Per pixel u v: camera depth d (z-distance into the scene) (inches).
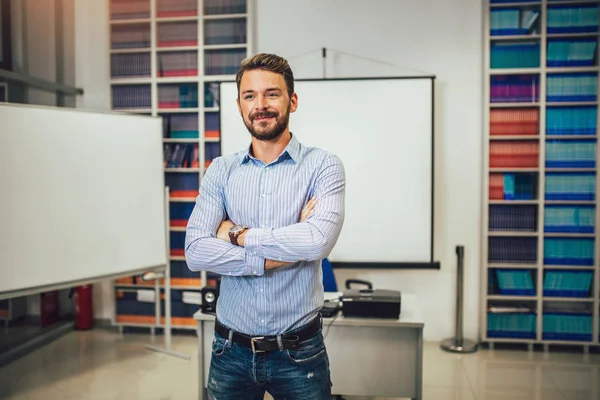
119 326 169.0
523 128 148.9
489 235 151.6
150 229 141.5
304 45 158.4
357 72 157.0
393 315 94.9
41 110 119.0
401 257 152.1
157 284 163.0
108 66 163.5
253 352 53.1
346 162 151.7
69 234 123.6
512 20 147.1
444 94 154.6
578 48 145.6
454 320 158.4
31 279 116.5
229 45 157.2
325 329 98.0
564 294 149.3
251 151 58.5
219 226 57.7
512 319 152.2
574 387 124.9
